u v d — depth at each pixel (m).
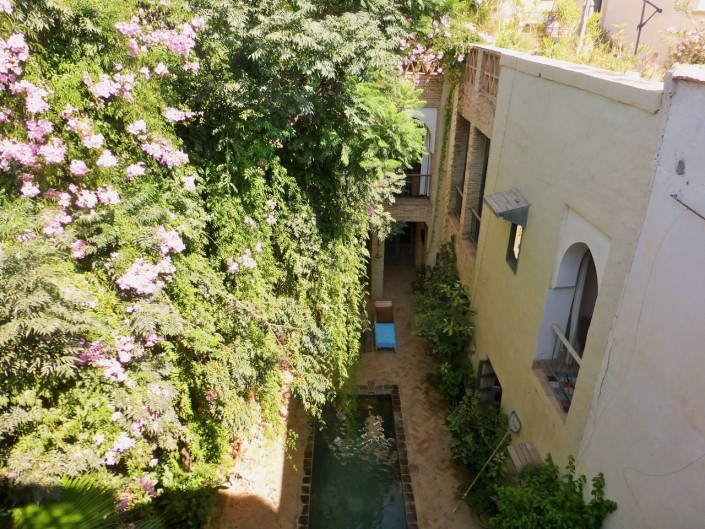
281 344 6.57
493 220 8.31
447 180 11.81
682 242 3.67
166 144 4.84
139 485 4.64
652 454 4.05
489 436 7.77
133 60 4.57
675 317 3.76
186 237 5.36
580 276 5.95
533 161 6.50
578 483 5.28
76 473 3.98
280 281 7.05
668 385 3.85
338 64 5.96
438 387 9.88
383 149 7.20
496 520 5.50
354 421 8.48
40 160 4.05
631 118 4.29
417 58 10.56
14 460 3.75
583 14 10.88
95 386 4.28
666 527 3.91
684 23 8.12
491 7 11.41
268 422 7.05
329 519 7.69
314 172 7.02
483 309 8.95
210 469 6.04
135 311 4.53
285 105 5.89
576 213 5.45
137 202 4.59
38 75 3.98
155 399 4.55
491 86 8.55
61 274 3.82
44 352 3.73
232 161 5.80
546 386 6.32
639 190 4.20
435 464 8.35
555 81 5.74
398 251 15.34
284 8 5.74
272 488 7.79
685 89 3.58
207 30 5.34
